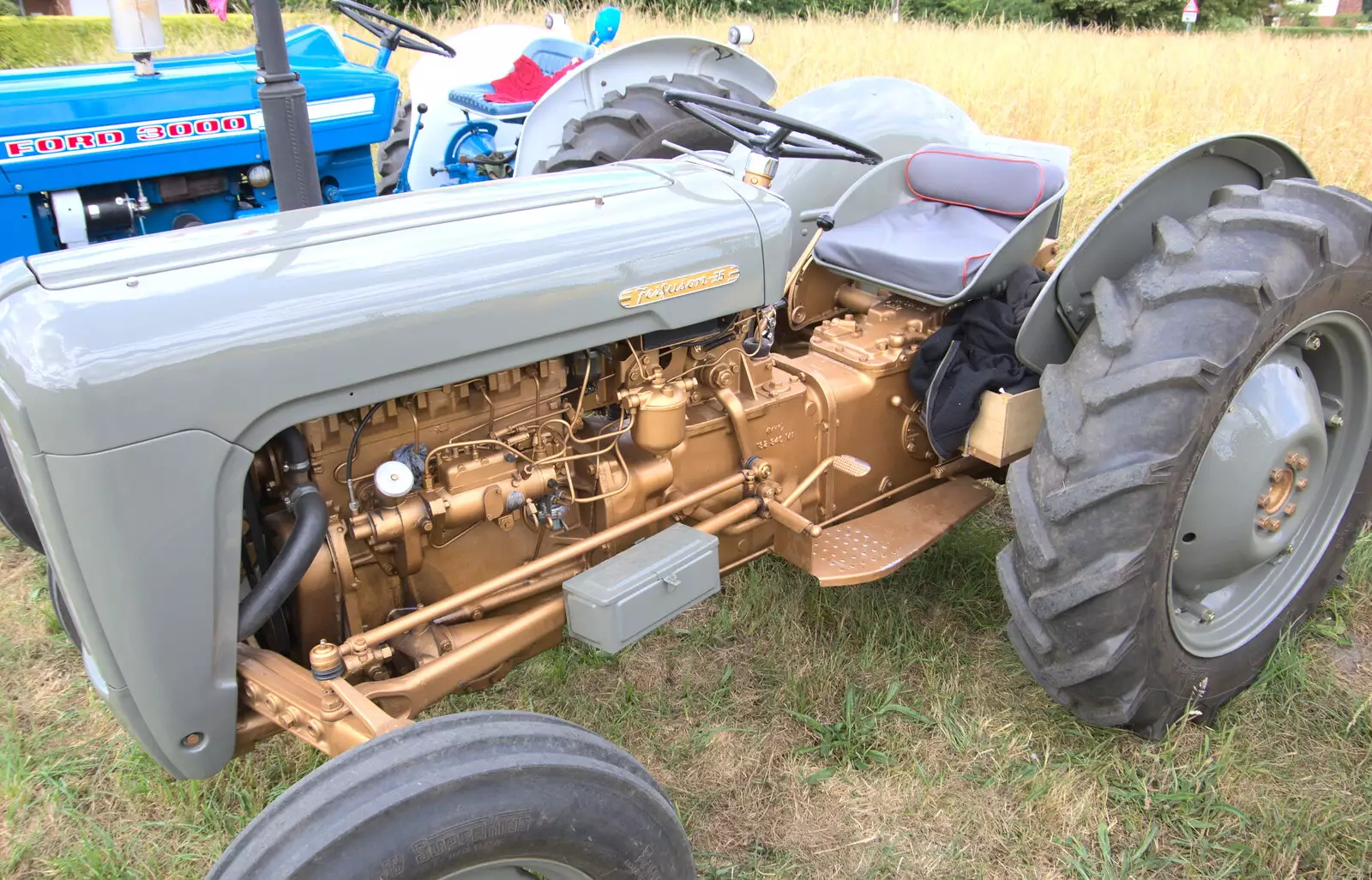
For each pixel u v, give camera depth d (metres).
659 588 1.95
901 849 2.13
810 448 2.45
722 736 2.46
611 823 1.51
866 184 2.79
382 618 1.95
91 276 1.52
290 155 2.24
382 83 4.50
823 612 2.85
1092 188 6.11
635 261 1.90
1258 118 7.42
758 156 2.25
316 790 1.36
